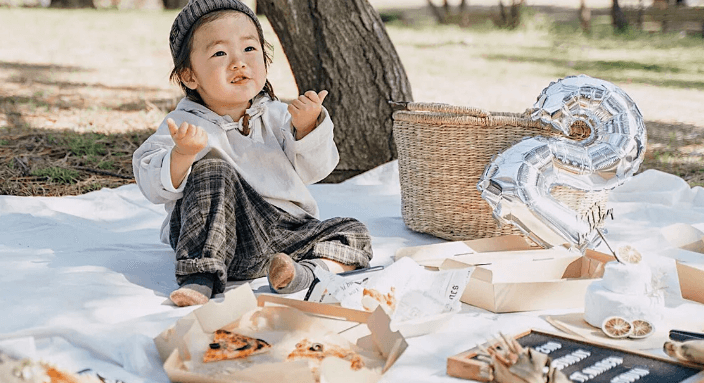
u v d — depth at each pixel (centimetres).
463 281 206
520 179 247
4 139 486
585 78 269
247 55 243
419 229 292
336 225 245
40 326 189
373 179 386
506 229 273
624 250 195
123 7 1870
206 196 229
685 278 219
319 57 410
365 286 205
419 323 191
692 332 179
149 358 175
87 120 576
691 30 1297
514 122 264
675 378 163
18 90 718
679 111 660
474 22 1493
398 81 418
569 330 192
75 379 162
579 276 238
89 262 251
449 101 706
